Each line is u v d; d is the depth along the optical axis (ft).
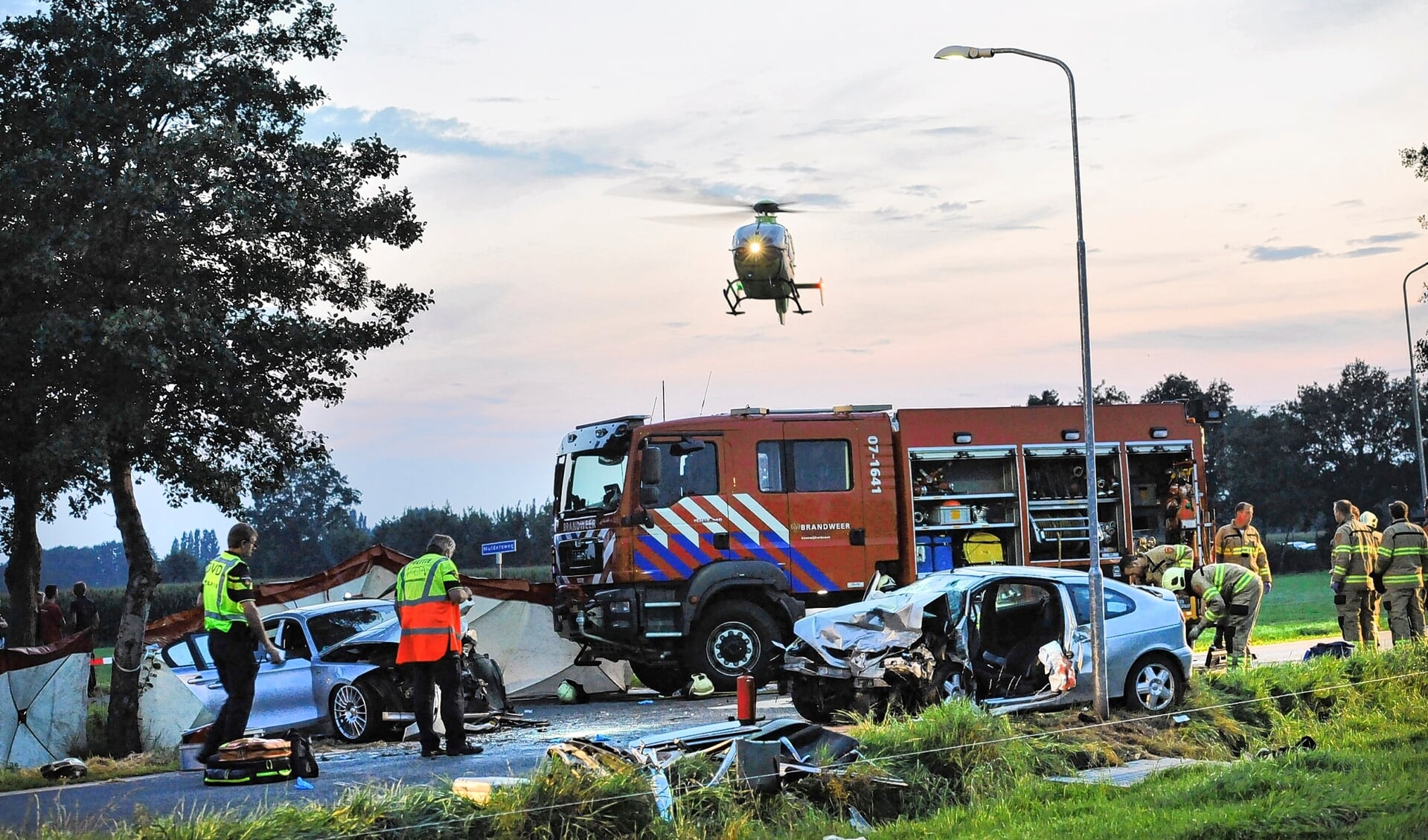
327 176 60.13
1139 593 47.14
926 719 38.73
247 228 54.44
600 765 32.73
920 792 35.42
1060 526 64.95
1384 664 51.72
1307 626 87.92
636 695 65.67
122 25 55.52
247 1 58.03
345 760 43.45
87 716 53.98
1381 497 288.51
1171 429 66.64
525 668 64.80
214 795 36.68
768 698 57.31
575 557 62.13
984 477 65.21
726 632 60.23
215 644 40.42
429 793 30.07
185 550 474.49
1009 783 36.58
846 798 34.01
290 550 403.95
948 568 63.62
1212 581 54.34
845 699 46.57
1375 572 62.95
